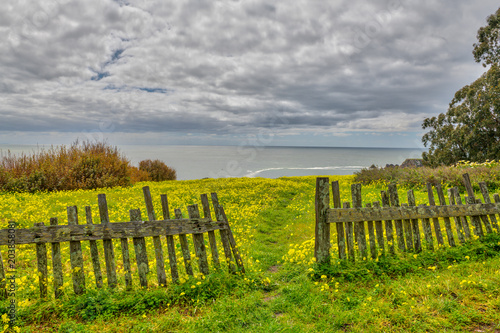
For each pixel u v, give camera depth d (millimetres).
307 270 5000
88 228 4184
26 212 9555
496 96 24312
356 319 3562
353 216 5145
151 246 7176
